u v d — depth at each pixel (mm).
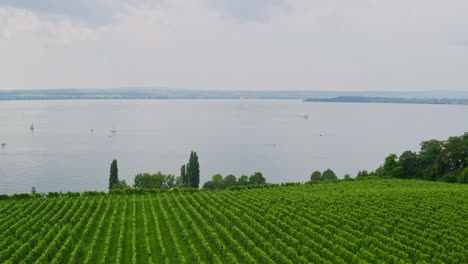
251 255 43156
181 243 46344
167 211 60062
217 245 44625
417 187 75625
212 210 57125
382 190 69438
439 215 51406
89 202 64875
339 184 81812
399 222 49438
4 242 43281
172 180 104812
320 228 47469
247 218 52500
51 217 54531
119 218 55562
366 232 47344
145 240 45625
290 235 47250
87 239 47156
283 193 70438
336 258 38656
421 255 38875
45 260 40000
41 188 169000
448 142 99562
